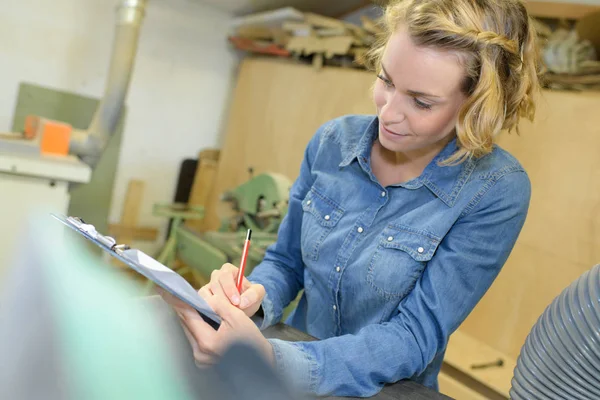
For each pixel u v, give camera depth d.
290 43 3.03
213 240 2.41
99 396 0.54
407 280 0.90
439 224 0.88
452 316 0.86
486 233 0.87
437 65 0.76
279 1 3.29
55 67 2.97
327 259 0.99
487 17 0.78
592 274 0.67
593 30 2.09
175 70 3.37
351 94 2.65
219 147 3.61
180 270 3.17
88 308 0.68
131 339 0.65
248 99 3.34
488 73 0.76
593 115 1.88
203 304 0.71
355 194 0.99
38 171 2.06
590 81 1.92
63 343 0.60
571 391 0.66
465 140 0.80
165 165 3.46
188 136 3.52
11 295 0.68
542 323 0.71
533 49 0.85
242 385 0.63
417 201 0.93
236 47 3.53
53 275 0.74
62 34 2.95
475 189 0.88
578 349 0.65
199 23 3.40
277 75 3.15
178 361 0.65
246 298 0.87
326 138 1.06
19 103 2.90
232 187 3.31
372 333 0.84
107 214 3.25
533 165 2.02
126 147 3.29
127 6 2.57
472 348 2.07
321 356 0.79
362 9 3.36
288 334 0.95
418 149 0.94
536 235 2.00
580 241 1.87
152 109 3.34
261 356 0.69
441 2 0.76
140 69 3.24
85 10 2.97
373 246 0.94
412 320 0.86
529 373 0.71
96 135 2.51
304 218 1.04
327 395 0.78
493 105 0.78
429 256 0.88
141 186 3.36
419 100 0.79
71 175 2.13
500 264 0.89
